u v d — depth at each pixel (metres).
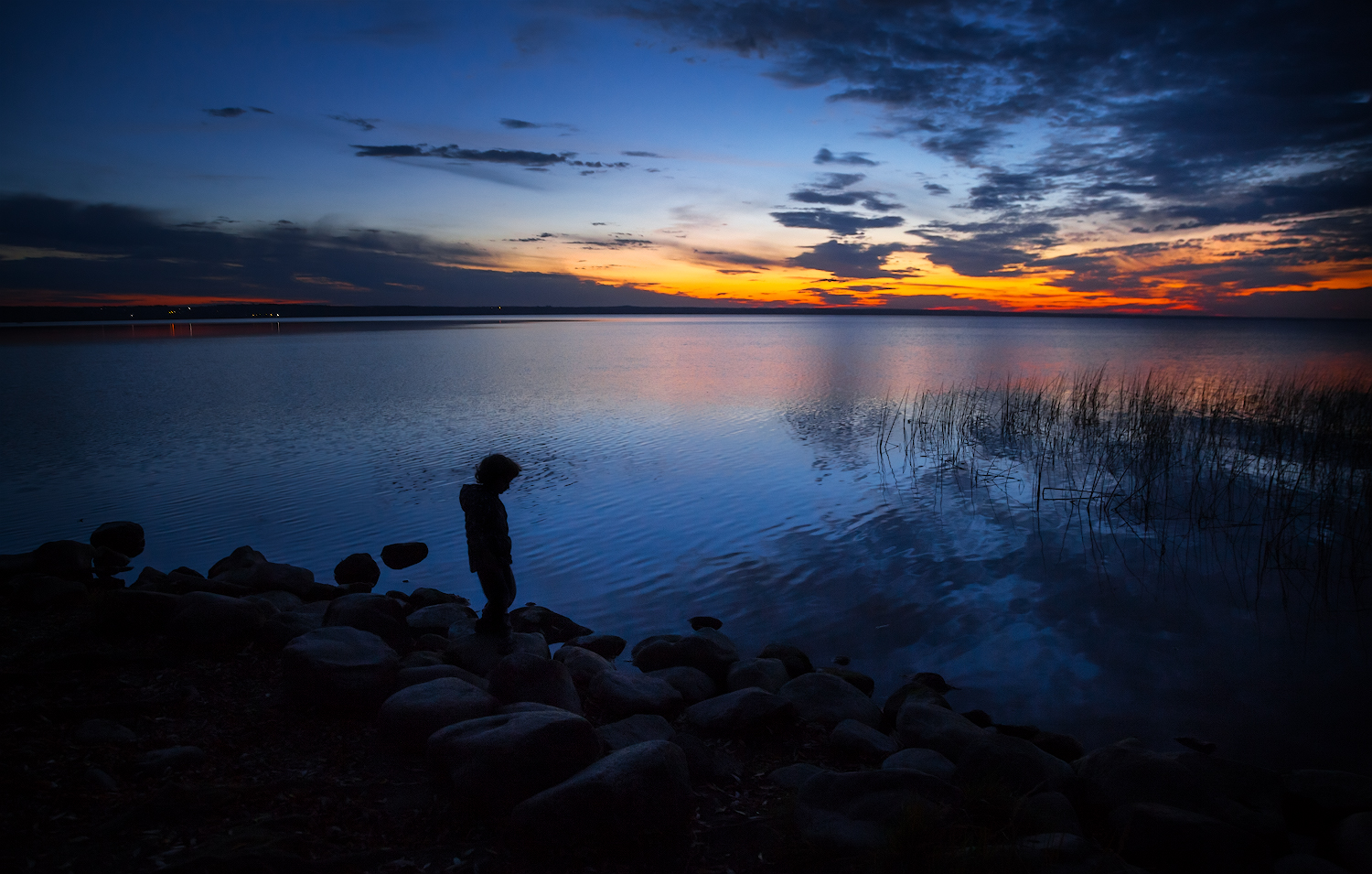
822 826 4.08
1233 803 4.56
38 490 15.66
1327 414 21.72
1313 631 8.69
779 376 43.72
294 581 9.16
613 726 5.33
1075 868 3.73
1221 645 8.34
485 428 23.81
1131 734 6.43
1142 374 43.28
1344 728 6.52
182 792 4.04
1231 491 15.81
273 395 32.75
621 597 9.83
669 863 3.86
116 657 6.00
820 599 9.72
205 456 19.22
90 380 40.06
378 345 82.50
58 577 8.42
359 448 20.28
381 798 4.29
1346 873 3.90
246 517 13.66
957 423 25.06
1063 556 11.55
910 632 8.70
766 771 5.06
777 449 20.45
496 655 6.57
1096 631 8.71
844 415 27.11
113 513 13.88
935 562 11.21
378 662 5.59
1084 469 18.30
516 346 81.31
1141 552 11.72
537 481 16.48
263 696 5.58
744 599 9.72
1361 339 117.69
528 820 3.82
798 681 6.52
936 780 4.40
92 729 4.77
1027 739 6.06
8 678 5.43
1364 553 11.62
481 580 6.91
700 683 6.67
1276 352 72.75
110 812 3.89
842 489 16.00
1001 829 4.19
